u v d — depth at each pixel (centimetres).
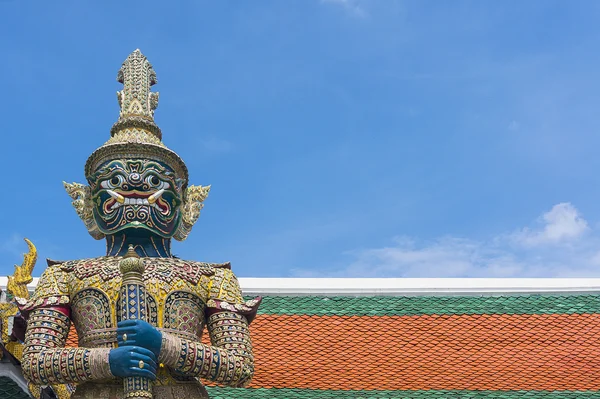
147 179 1048
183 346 931
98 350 915
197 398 969
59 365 920
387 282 1736
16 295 1142
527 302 1722
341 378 1457
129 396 895
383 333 1609
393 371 1487
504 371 1496
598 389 1432
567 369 1509
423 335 1608
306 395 1392
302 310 1662
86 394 945
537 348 1578
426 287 1731
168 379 959
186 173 1109
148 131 1105
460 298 1727
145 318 928
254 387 1408
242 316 1018
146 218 1041
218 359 950
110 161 1059
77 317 988
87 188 1106
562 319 1667
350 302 1697
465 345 1583
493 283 1750
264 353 1520
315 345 1559
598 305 1714
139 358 894
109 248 1059
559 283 1756
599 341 1599
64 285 1002
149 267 998
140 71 1152
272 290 1703
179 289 995
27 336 967
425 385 1436
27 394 1160
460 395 1395
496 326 1641
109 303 973
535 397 1393
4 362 1169
